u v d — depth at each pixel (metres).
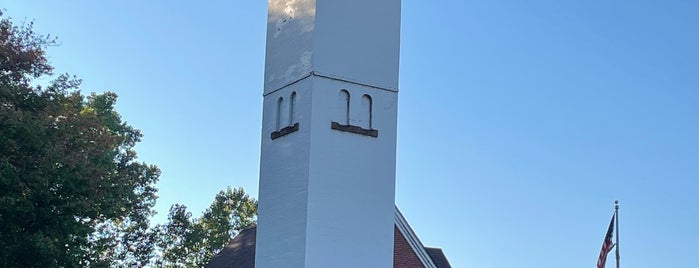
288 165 29.73
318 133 28.95
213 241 73.06
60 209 37.19
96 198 39.06
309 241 28.22
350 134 29.58
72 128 38.47
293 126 29.75
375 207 29.59
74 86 41.12
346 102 29.80
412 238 40.38
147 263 62.88
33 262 36.28
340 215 28.88
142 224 61.69
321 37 29.56
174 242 69.38
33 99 38.31
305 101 29.39
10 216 35.81
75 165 37.41
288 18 31.14
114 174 46.72
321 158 28.88
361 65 30.27
